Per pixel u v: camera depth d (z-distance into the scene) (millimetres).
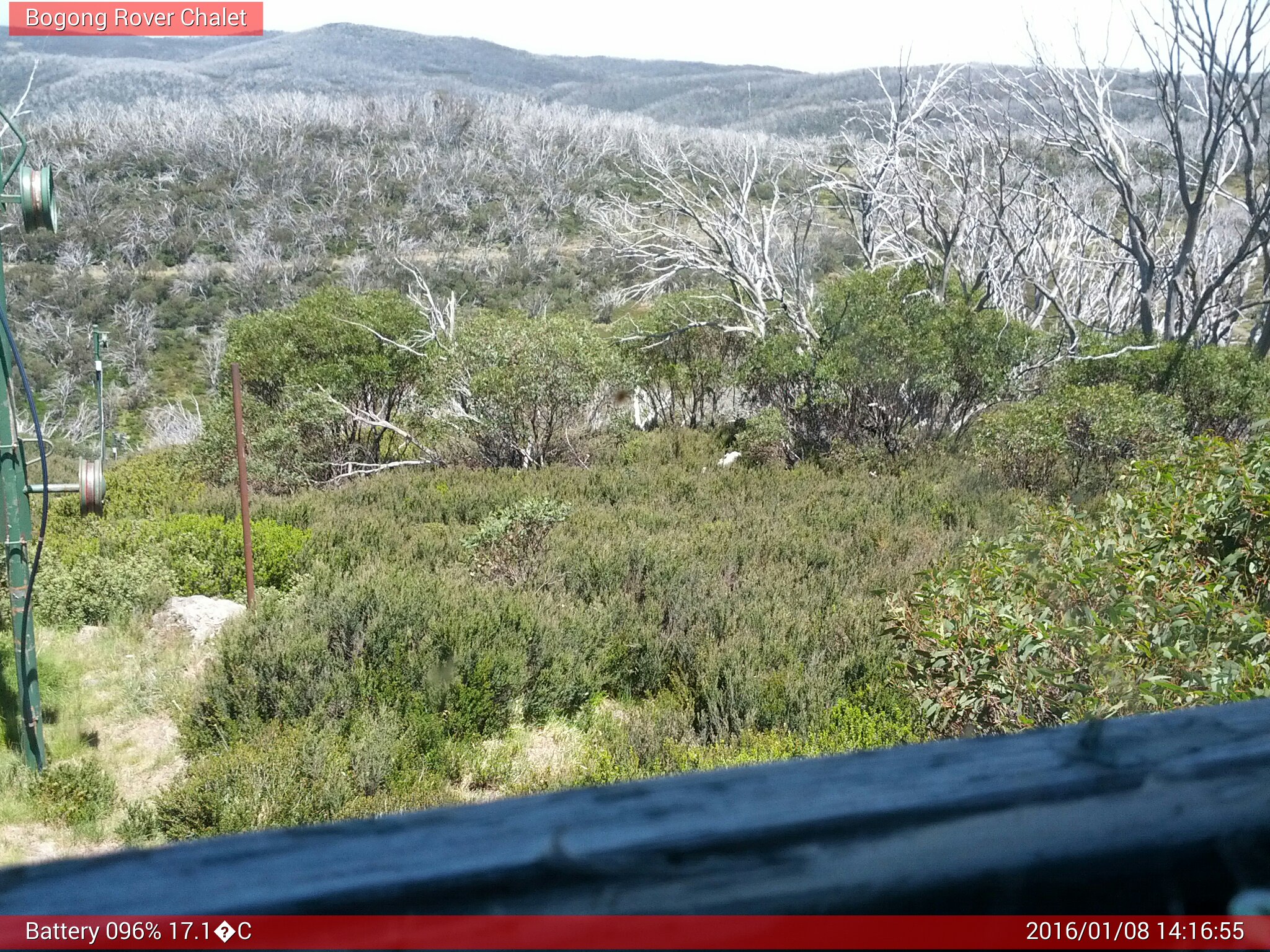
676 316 18516
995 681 4117
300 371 16641
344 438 16781
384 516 12141
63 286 47750
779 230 20672
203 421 16859
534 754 6316
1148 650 3629
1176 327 17031
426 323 18156
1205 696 3465
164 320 46781
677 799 343
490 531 9141
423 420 17516
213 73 151125
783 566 9172
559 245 51562
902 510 11703
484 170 62156
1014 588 4531
